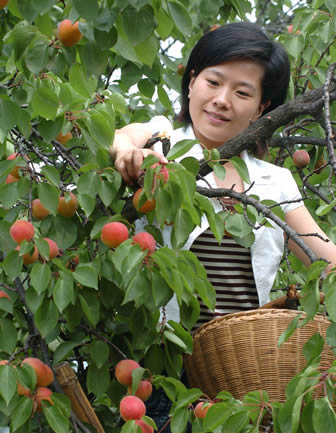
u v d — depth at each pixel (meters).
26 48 2.28
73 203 2.29
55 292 2.05
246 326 2.28
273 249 2.61
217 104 2.67
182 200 2.09
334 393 1.86
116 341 2.39
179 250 2.16
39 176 2.29
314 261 2.07
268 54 2.70
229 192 2.31
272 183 2.77
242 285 2.57
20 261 2.08
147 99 4.22
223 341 2.30
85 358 2.49
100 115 2.27
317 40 3.60
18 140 2.49
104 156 2.29
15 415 2.03
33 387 2.04
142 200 2.17
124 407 2.09
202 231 2.50
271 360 2.25
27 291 2.11
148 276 2.08
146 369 2.18
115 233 2.13
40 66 2.25
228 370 2.30
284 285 4.05
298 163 3.43
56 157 2.77
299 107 2.50
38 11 2.13
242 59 2.67
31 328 2.32
